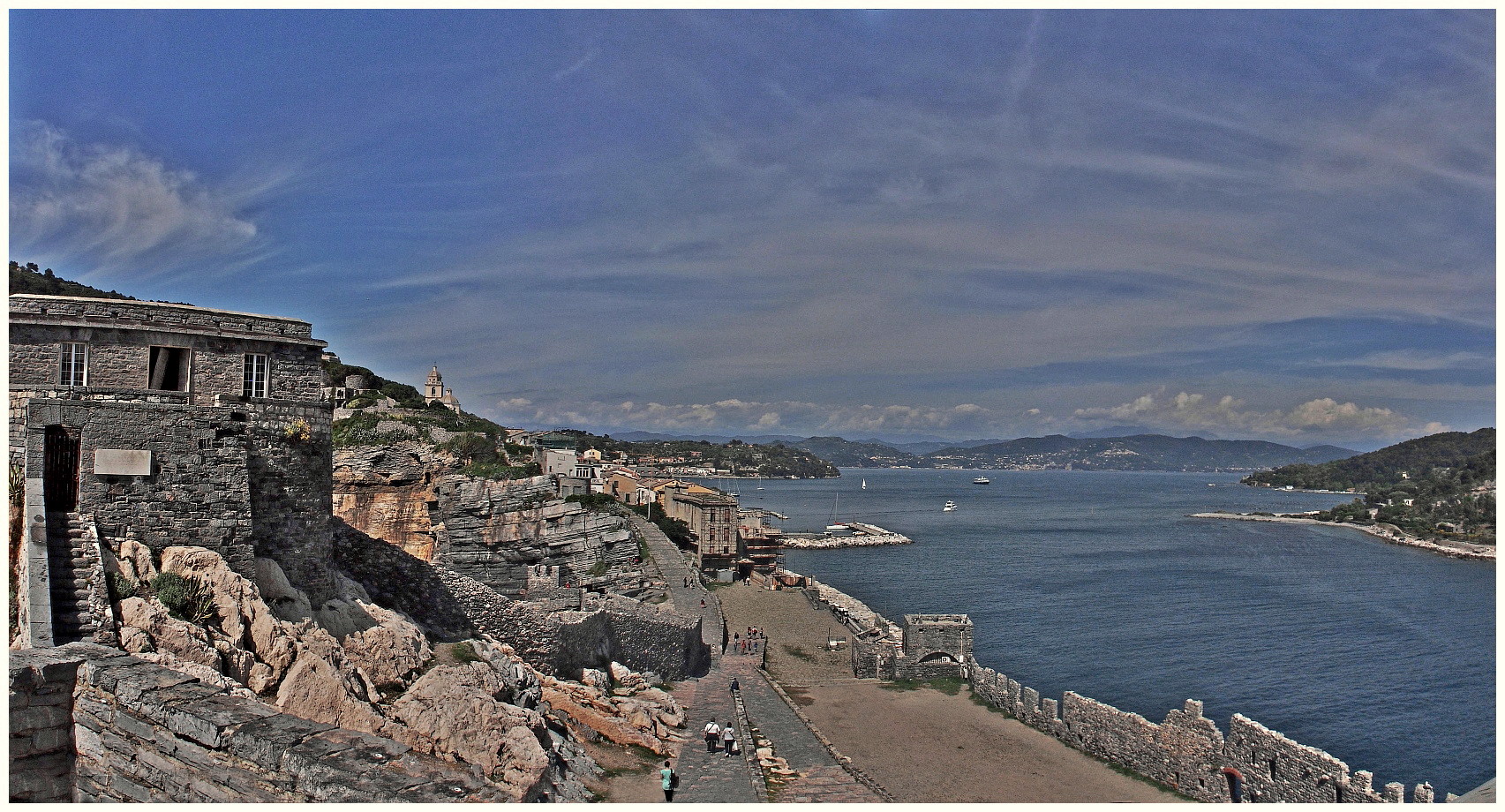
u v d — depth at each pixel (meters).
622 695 43.09
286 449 29.19
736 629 87.25
